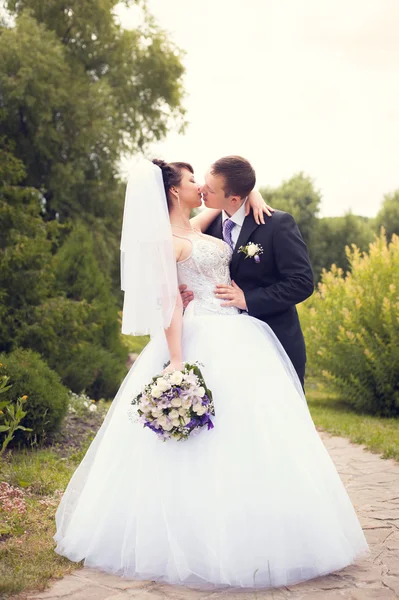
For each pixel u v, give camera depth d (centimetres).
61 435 723
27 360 721
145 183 360
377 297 1054
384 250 1093
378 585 326
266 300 379
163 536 333
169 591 320
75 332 1024
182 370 342
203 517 326
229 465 332
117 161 2114
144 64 2212
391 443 736
